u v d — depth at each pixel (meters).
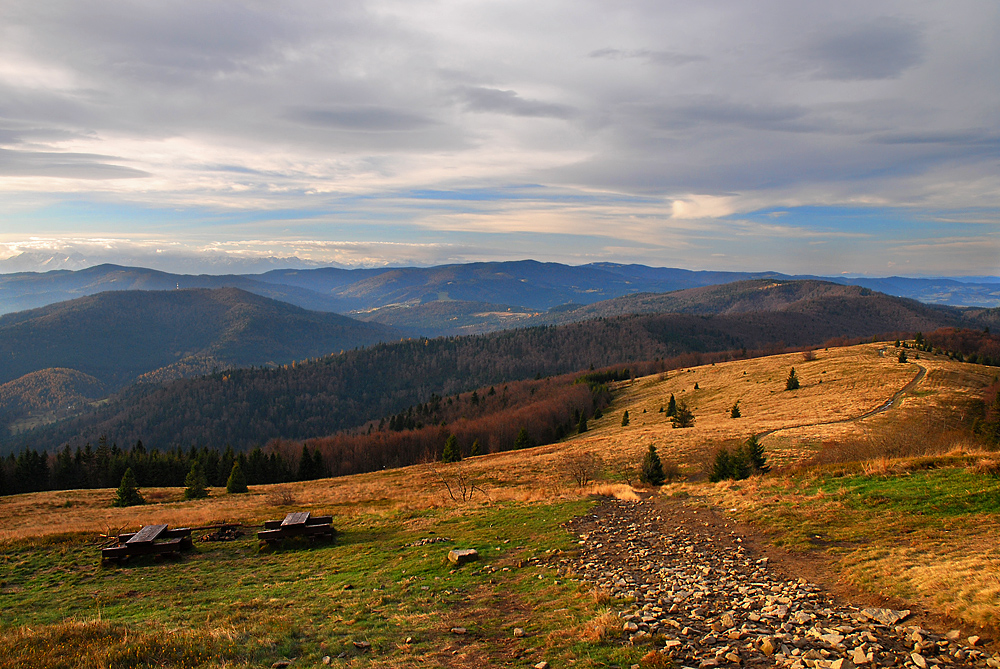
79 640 9.26
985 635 7.57
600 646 8.62
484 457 70.00
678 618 9.70
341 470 98.94
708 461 43.19
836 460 32.69
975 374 73.50
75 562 20.08
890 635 8.04
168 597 14.98
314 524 21.91
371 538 20.47
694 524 17.50
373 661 8.77
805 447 43.84
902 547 12.14
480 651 8.98
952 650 7.34
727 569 12.58
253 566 18.12
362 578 14.97
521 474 47.09
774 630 8.67
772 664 7.44
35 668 8.18
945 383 66.94
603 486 27.64
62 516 35.94
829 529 14.48
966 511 13.89
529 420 107.50
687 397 98.00
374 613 11.48
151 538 20.00
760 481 23.05
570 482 39.34
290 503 36.09
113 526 26.41
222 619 11.58
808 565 12.19
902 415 54.12
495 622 10.50
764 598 10.27
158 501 48.16
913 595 9.46
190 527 24.33
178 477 76.81
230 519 27.59
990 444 29.00
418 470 61.12
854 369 83.25
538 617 10.52
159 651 8.82
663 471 36.84
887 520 14.28
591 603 10.87
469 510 23.77
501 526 19.94
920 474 17.83
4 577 18.66
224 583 16.14
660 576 12.58
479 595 12.47
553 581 13.01
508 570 14.34
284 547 20.23
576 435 95.31
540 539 17.48
